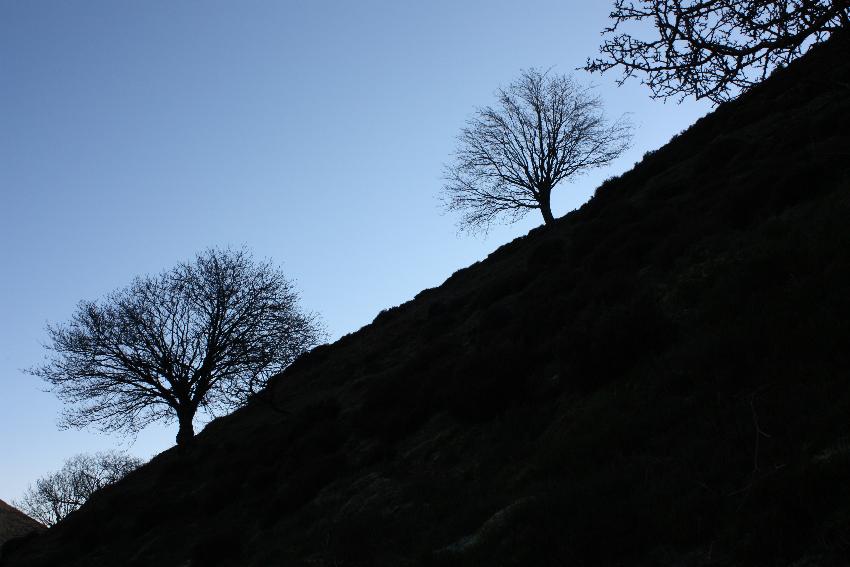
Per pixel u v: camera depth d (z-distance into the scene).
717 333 9.62
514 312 18.53
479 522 8.99
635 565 5.95
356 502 12.84
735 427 7.16
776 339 8.45
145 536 19.69
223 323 32.59
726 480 6.42
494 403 13.38
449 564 7.88
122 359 31.52
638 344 11.05
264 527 15.11
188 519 19.64
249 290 33.38
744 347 8.77
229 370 31.11
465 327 21.30
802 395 7.07
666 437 8.07
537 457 10.20
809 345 7.91
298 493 15.05
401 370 19.42
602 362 11.26
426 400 15.88
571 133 39.62
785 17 4.92
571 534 6.69
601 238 19.50
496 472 10.98
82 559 20.38
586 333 12.17
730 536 5.56
